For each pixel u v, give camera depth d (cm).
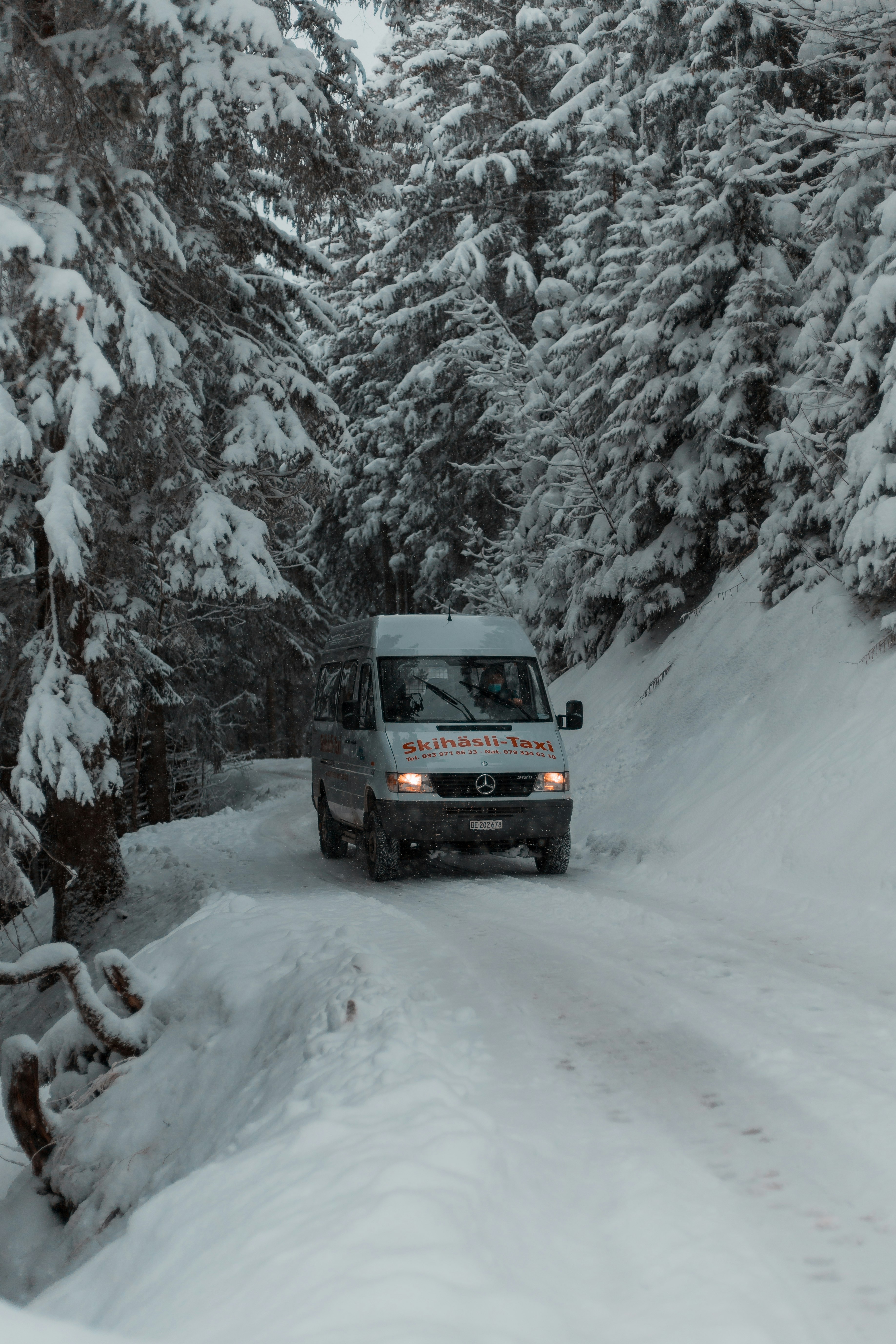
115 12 1002
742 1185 338
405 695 1185
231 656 3127
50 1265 557
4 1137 815
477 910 898
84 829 1327
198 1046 639
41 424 995
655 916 813
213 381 1439
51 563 1011
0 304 902
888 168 1201
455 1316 227
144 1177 560
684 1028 516
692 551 1529
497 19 2608
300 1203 302
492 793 1101
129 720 1498
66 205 1009
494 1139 351
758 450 1383
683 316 1497
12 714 1234
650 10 1820
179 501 1331
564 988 603
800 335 1273
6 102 961
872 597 1095
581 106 2314
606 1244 300
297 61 1127
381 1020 498
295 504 1481
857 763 927
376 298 2617
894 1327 254
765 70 1328
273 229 1584
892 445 1041
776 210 1465
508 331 2195
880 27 1095
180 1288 276
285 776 3197
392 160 1366
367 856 1201
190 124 1103
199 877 1345
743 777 1095
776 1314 255
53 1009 1212
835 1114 393
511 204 2598
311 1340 214
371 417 3259
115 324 1057
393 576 3503
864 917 739
